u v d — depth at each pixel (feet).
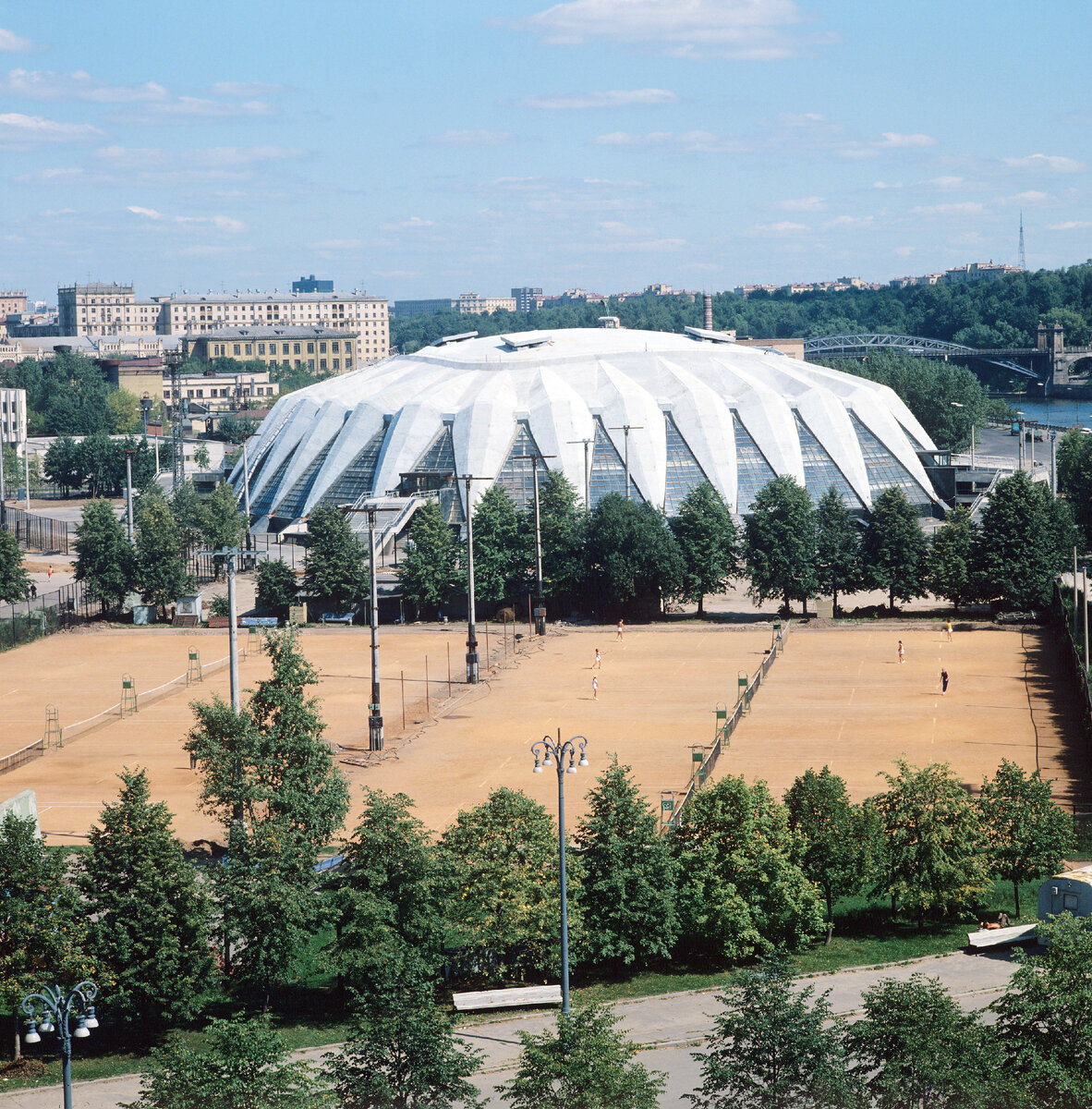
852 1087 161.38
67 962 200.23
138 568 563.07
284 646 252.01
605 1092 160.76
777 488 540.52
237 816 241.55
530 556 553.23
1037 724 368.07
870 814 241.76
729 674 438.81
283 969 213.05
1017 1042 168.76
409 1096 169.89
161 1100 161.38
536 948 222.07
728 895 225.97
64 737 379.76
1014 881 250.37
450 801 311.47
